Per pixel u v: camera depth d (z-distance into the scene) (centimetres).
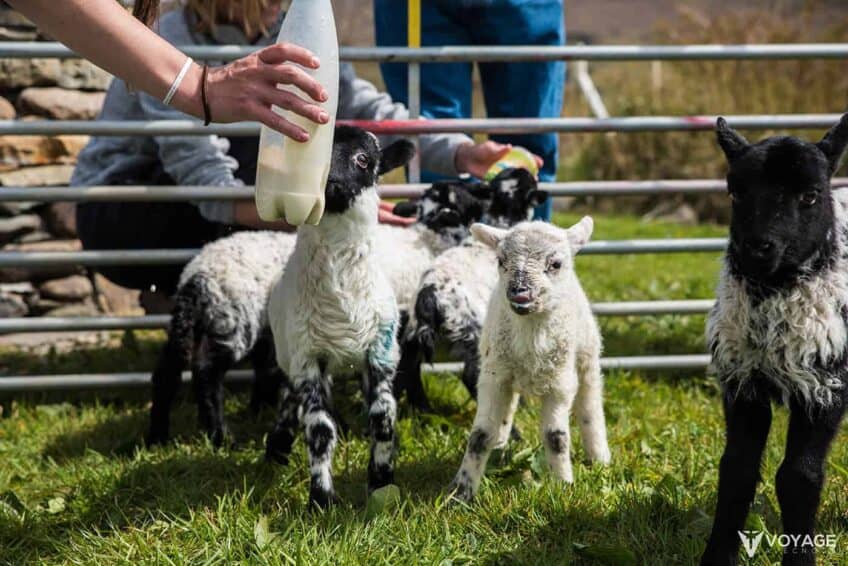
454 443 462
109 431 505
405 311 505
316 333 397
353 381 552
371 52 539
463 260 480
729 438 342
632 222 1144
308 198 344
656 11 2112
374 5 653
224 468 444
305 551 343
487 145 561
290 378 411
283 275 419
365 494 414
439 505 383
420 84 627
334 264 390
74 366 605
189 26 559
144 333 677
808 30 1330
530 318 390
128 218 588
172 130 525
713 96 1264
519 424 489
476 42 632
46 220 689
